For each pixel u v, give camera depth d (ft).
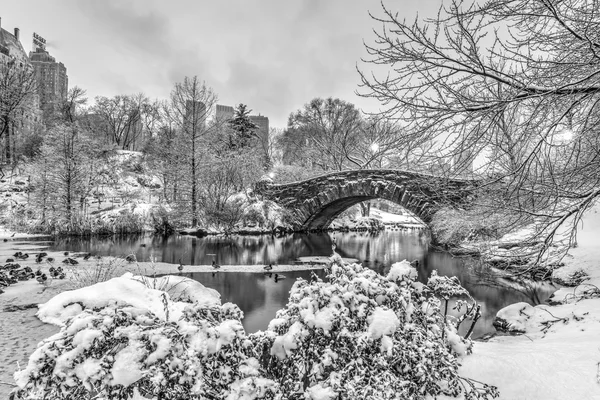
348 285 10.62
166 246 73.15
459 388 10.97
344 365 9.66
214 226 94.53
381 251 75.36
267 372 9.85
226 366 8.14
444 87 15.15
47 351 7.00
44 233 87.10
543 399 11.65
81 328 7.43
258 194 104.83
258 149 146.30
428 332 11.30
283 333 10.68
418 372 9.84
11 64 124.88
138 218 90.79
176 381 7.16
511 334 24.25
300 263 57.93
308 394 8.83
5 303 30.35
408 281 12.23
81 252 62.54
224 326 8.35
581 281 36.65
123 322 7.73
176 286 26.08
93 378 6.70
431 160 17.35
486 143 16.60
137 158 152.15
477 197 25.22
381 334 9.62
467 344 14.16
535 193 19.74
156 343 7.22
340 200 90.84
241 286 42.29
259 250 71.92
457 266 56.70
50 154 94.07
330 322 9.58
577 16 15.55
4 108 115.03
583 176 19.42
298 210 98.99
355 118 128.67
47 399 7.04
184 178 97.04
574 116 18.56
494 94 15.88
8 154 137.80
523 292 39.22
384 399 8.67
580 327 21.79
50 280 38.88
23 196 112.27
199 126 103.14
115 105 199.11
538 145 16.11
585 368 13.70
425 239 101.40
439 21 14.32
